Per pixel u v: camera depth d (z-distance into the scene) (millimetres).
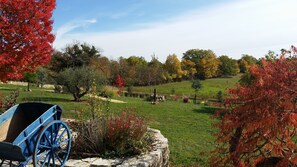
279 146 5879
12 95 13867
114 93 33312
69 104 21438
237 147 6059
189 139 13992
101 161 7816
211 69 91500
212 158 6941
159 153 8531
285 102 5430
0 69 10664
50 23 11297
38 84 43500
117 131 8570
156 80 72812
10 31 10070
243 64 104188
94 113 10023
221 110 6500
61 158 8016
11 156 6277
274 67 6051
